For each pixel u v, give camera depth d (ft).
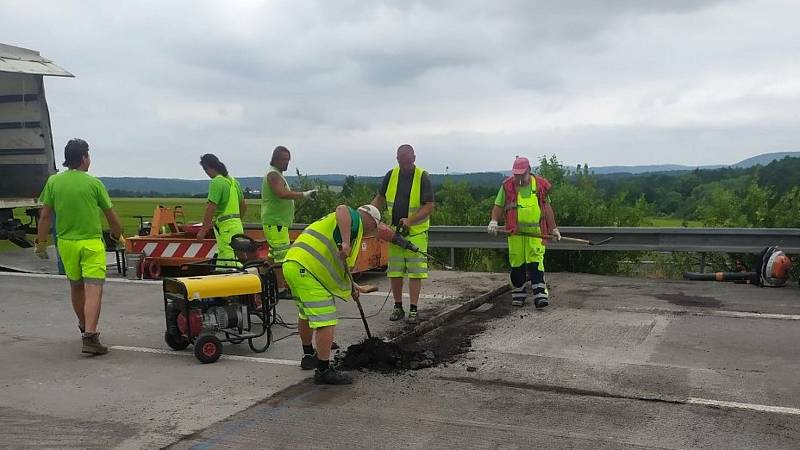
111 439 14.20
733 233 33.22
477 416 15.49
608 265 38.68
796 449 13.65
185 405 16.20
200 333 19.94
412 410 15.88
